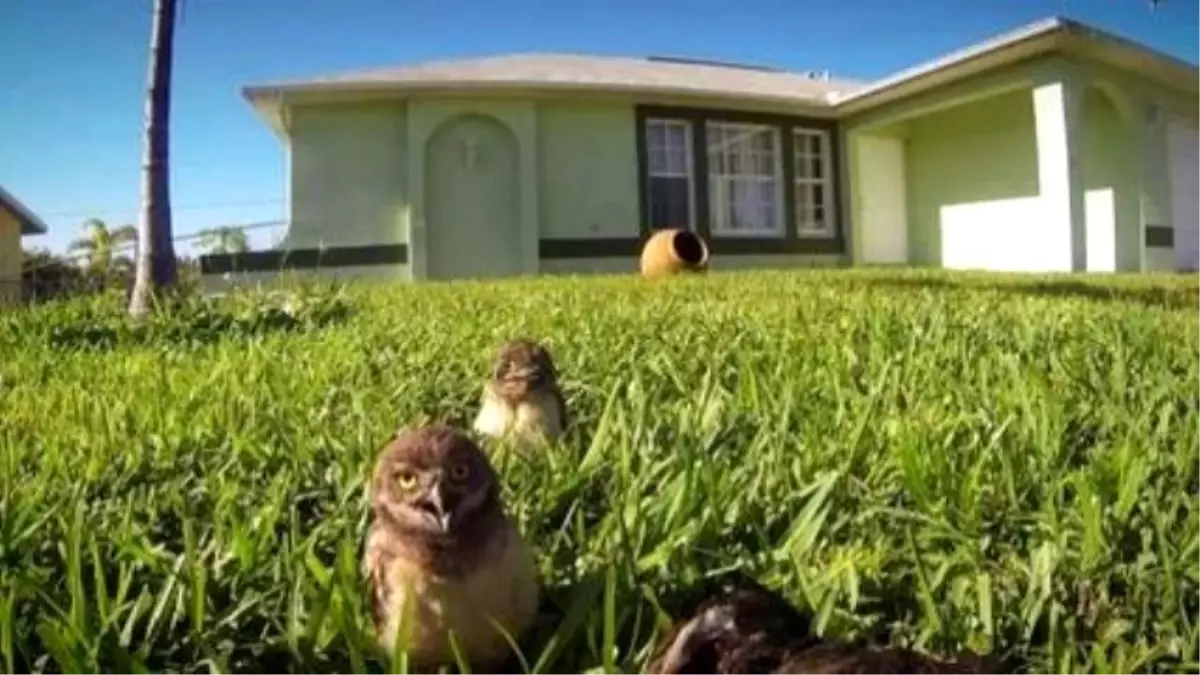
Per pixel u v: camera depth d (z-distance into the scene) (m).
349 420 2.44
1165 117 12.98
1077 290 7.21
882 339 3.47
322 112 12.50
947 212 15.25
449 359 3.40
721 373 3.00
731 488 1.71
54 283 16.20
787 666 0.97
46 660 1.27
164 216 6.07
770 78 15.81
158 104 6.11
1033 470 1.87
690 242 10.21
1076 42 11.09
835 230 14.77
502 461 1.90
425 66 13.87
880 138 15.51
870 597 1.41
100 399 2.79
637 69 14.98
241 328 5.00
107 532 1.64
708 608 1.12
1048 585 1.37
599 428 2.07
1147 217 12.53
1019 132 14.00
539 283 8.12
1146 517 1.62
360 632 1.21
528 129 12.84
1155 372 2.84
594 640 1.25
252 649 1.30
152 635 1.30
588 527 1.69
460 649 1.16
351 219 12.59
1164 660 1.26
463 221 12.80
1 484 1.90
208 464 2.08
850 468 1.93
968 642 1.25
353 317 5.30
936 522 1.59
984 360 2.99
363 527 1.58
